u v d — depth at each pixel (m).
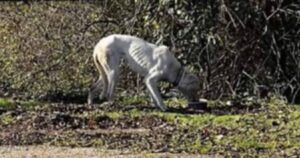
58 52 16.58
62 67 16.28
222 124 12.64
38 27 17.41
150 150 10.83
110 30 16.72
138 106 14.16
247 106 14.34
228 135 11.78
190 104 13.98
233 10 15.39
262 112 13.72
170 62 13.82
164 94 15.51
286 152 10.70
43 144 11.27
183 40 15.77
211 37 15.43
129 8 16.59
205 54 15.65
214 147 10.95
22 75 16.20
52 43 16.78
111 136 11.77
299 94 15.40
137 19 16.22
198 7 15.55
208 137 11.62
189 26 15.69
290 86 15.27
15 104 14.31
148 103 14.60
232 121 12.81
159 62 13.79
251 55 15.53
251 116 13.22
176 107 14.11
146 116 13.14
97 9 17.67
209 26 15.54
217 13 15.45
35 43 16.89
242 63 15.55
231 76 15.55
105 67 14.05
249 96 15.33
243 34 15.51
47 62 16.45
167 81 14.16
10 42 17.19
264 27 15.43
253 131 12.03
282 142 11.27
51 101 15.33
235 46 15.50
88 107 14.04
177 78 13.89
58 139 11.58
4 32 17.52
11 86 16.06
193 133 11.92
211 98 15.49
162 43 15.88
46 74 16.17
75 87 15.98
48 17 18.03
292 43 15.48
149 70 13.84
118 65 14.03
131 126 12.60
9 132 12.12
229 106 14.38
